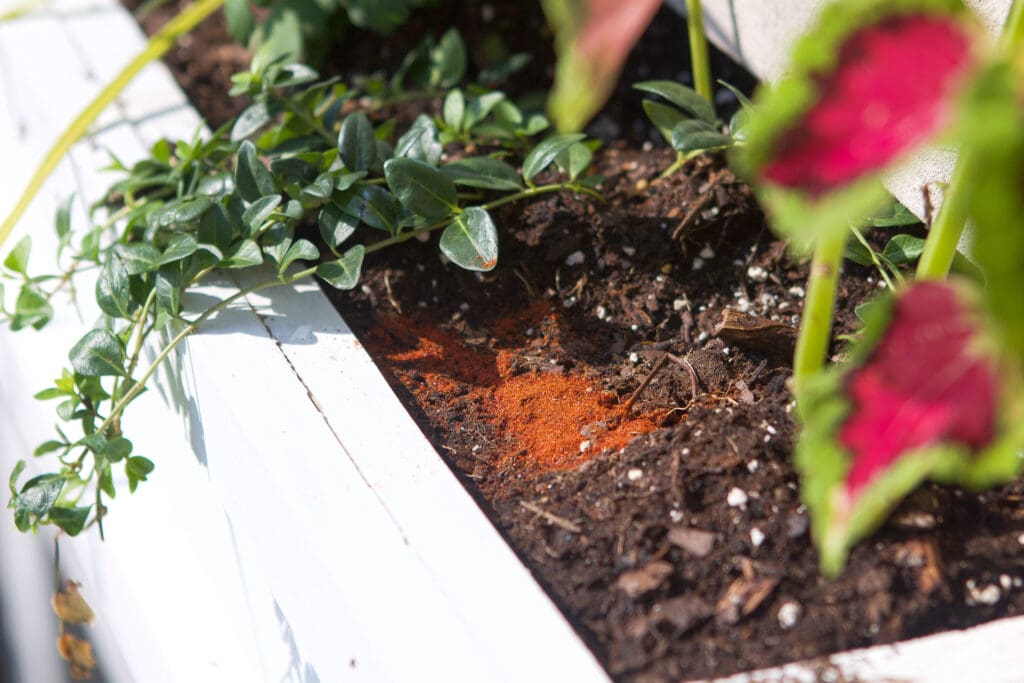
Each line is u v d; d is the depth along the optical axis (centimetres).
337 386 77
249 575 79
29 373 91
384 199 81
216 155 88
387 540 71
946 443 60
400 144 83
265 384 77
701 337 80
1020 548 70
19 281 89
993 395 60
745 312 80
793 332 78
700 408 76
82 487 83
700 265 82
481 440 77
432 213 80
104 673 91
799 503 71
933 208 79
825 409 62
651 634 69
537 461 76
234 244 80
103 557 88
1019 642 68
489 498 74
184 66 100
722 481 72
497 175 82
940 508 71
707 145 80
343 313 82
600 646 69
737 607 69
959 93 58
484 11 99
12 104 102
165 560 85
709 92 86
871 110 60
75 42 100
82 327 87
